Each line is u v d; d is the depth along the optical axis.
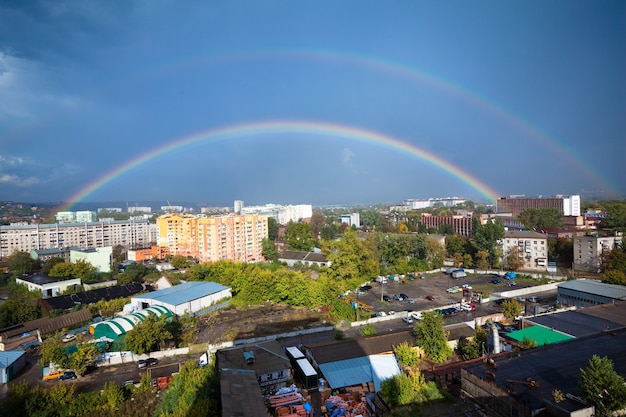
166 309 63.91
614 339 36.69
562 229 131.12
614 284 66.94
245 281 77.12
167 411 30.47
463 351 45.09
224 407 28.48
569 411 23.39
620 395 23.80
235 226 121.75
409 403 31.44
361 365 40.16
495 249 100.25
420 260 102.44
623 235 93.88
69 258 124.12
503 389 26.83
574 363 31.31
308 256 116.62
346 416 32.66
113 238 164.50
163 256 133.88
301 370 39.50
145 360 47.28
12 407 33.62
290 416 31.73
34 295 86.50
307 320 63.22
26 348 54.66
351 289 81.38
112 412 34.75
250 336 56.38
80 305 73.00
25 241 139.25
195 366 41.22
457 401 31.45
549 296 73.69
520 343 41.47
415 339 45.59
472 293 75.69
